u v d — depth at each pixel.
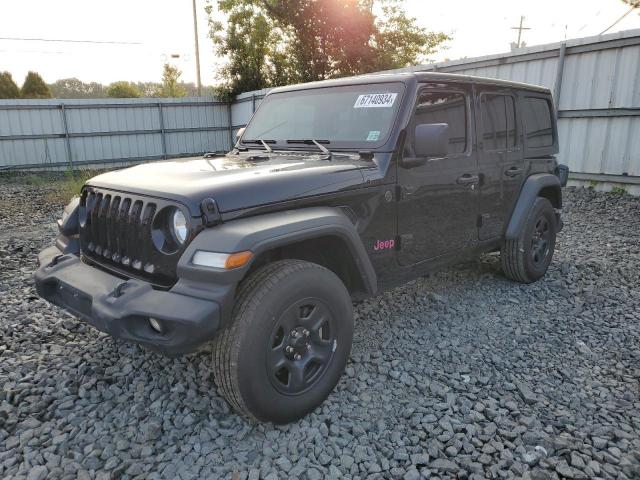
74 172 16.25
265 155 3.41
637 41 8.51
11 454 2.32
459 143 3.66
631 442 2.44
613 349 3.46
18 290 4.48
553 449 2.38
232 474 2.20
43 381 2.90
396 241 3.20
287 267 2.47
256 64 22.44
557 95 9.70
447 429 2.52
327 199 2.72
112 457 2.29
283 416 2.48
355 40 23.22
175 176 2.64
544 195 4.92
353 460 2.30
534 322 3.88
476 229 3.94
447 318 3.95
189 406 2.69
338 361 2.71
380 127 3.14
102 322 2.32
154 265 2.44
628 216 7.83
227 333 2.30
